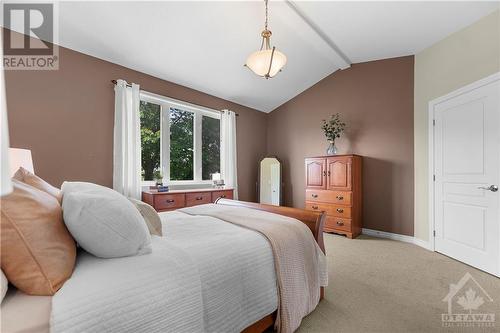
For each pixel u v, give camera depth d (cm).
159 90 356
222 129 436
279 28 300
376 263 261
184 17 260
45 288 79
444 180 288
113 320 78
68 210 97
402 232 351
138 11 243
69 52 274
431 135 309
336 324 158
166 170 368
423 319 164
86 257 105
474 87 252
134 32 266
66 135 271
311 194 402
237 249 127
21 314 71
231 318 114
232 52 327
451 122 280
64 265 86
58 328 69
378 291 200
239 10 265
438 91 301
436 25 272
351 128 407
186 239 134
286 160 500
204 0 245
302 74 418
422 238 323
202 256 114
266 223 168
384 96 373
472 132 254
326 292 198
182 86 387
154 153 357
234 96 447
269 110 528
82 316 73
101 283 85
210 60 336
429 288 205
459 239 268
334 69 421
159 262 102
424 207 321
